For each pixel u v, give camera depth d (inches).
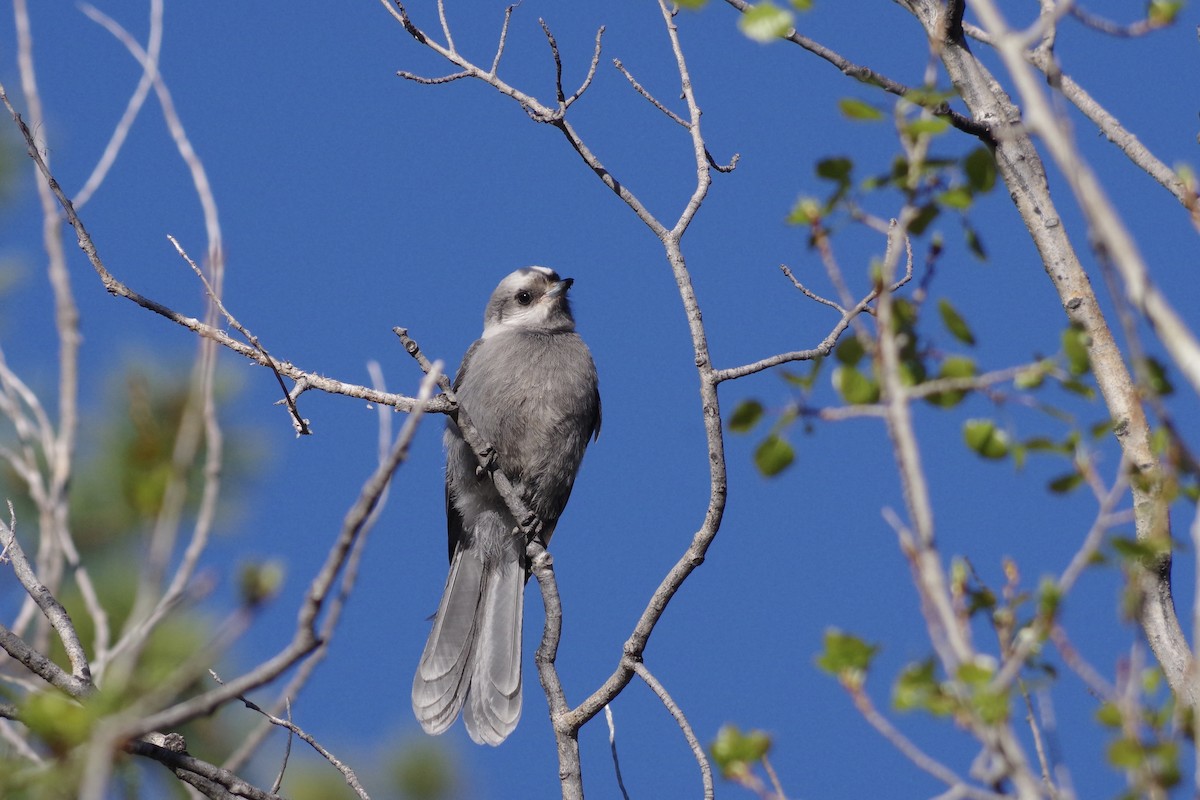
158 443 255.9
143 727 202.8
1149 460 264.7
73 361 302.5
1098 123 300.4
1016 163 306.0
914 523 181.8
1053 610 183.8
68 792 212.7
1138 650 184.1
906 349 208.1
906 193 212.1
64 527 290.8
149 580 234.4
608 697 339.0
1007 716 171.0
